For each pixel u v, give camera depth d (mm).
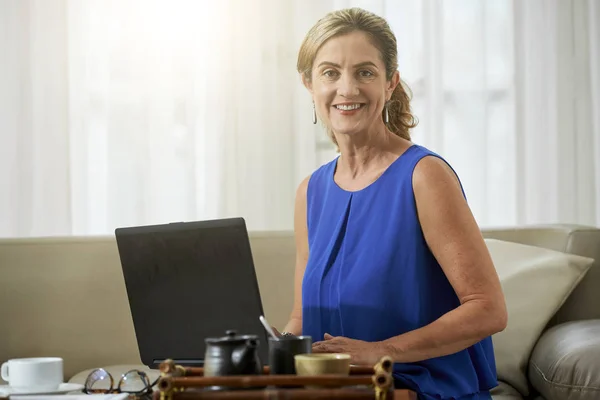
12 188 3607
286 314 2760
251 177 3727
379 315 1854
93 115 3684
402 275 1858
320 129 3754
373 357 1664
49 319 2688
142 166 3666
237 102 3730
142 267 1616
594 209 3846
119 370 2518
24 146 3613
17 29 3629
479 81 3812
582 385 2141
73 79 3672
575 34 3852
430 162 1885
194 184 3691
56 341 2684
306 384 1198
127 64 3684
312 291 1969
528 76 3844
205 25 3721
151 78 3693
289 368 1324
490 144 3842
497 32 3842
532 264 2693
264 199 3730
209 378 1199
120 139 3668
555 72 3844
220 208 3723
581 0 3852
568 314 2742
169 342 1611
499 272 2686
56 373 1732
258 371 1274
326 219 2016
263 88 3740
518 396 2469
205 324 1560
